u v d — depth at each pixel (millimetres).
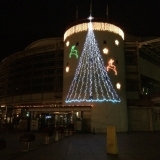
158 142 19500
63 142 19375
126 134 32062
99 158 11047
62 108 36656
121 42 43656
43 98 49688
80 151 13594
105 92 37969
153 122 43000
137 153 12820
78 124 34594
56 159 10766
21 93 54031
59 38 55344
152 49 52188
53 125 36656
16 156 11742
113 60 40438
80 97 38219
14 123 42875
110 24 42312
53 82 49250
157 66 56906
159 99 40719
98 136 27297
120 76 40844
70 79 40406
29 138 14109
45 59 51781
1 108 58031
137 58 47188
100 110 36906
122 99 39844
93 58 39531
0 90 62250
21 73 55531
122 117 38531
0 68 67250
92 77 38562
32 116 37625
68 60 42156
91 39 40656
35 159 10797
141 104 44031
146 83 53094
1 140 9133
